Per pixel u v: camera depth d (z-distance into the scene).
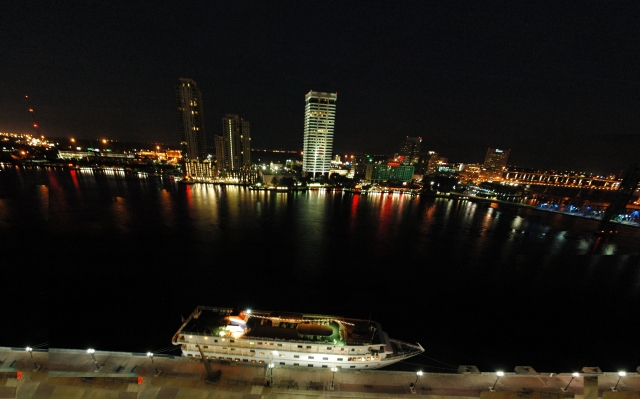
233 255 89.06
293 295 65.69
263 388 34.28
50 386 32.78
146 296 62.53
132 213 139.50
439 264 89.62
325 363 39.00
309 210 167.38
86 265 77.81
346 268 82.81
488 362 46.06
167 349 46.19
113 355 38.16
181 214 142.50
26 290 63.44
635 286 77.88
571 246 111.88
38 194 174.50
